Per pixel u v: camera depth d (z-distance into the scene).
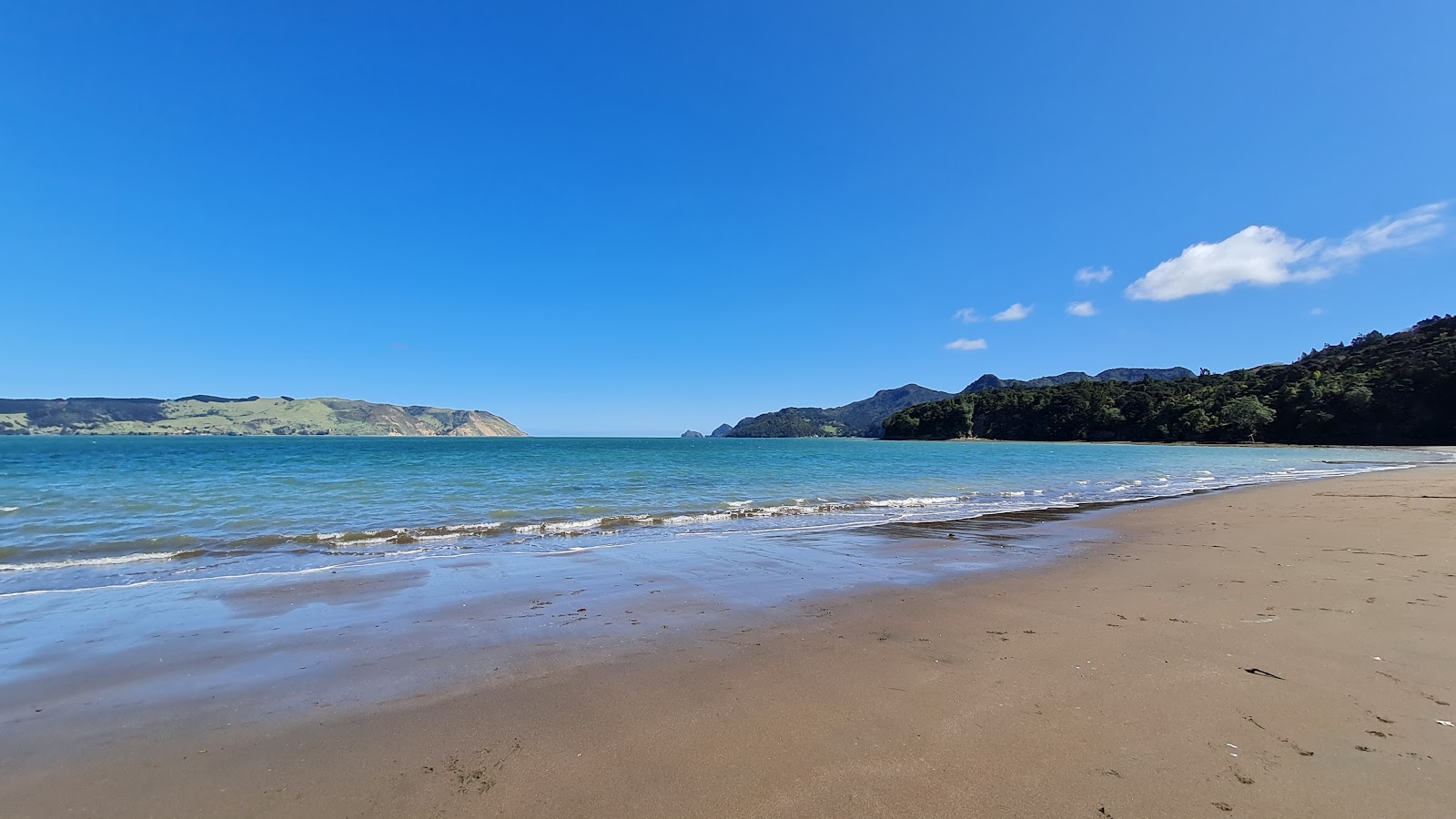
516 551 9.42
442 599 6.52
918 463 38.72
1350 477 23.92
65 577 7.63
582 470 29.00
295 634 5.34
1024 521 12.71
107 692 4.11
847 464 37.28
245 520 12.45
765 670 4.41
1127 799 2.69
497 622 5.70
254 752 3.30
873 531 11.40
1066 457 49.22
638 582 7.26
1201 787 2.77
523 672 4.44
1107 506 15.27
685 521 12.75
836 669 4.40
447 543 10.07
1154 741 3.21
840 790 2.82
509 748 3.30
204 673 4.44
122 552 9.15
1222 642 4.78
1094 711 3.60
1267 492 17.75
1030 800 2.71
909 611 5.97
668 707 3.79
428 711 3.79
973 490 19.92
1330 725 3.34
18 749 3.33
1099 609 5.91
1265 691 3.83
